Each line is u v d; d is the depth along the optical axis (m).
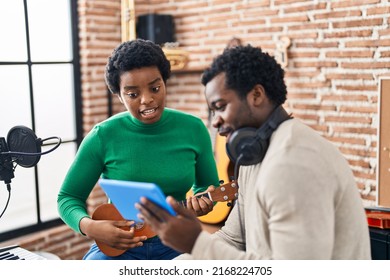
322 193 1.12
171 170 1.95
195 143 2.03
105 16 3.98
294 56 3.44
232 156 1.27
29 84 3.63
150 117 1.84
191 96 4.16
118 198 1.33
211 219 3.49
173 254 1.97
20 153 1.80
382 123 2.93
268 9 3.52
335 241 1.23
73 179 1.94
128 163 1.93
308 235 1.09
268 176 1.14
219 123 1.28
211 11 3.89
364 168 3.17
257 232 1.24
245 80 1.21
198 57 4.04
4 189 3.54
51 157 3.83
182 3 4.07
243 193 1.47
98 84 4.01
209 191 1.96
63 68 3.87
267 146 1.26
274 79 1.25
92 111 3.98
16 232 3.57
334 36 3.20
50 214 3.86
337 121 3.27
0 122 3.49
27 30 3.59
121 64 1.77
